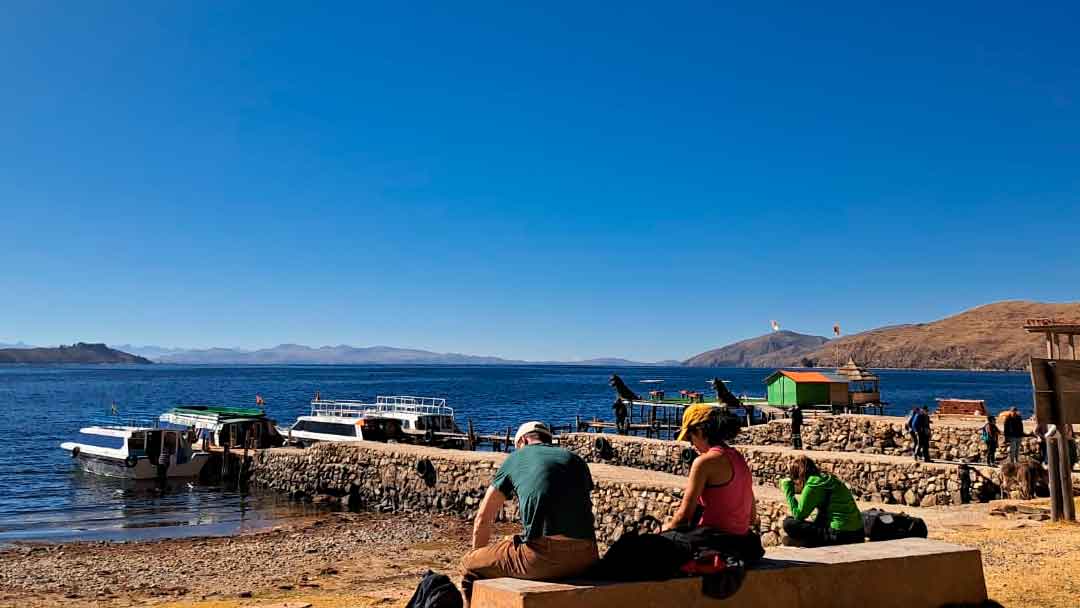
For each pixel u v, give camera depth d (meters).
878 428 31.92
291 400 108.81
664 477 21.69
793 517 9.41
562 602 5.55
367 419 41.72
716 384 43.16
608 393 136.12
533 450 6.23
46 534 23.47
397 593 13.90
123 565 18.09
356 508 29.77
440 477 27.92
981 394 132.75
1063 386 14.32
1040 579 9.20
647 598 5.80
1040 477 19.06
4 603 14.37
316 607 12.11
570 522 5.95
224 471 36.72
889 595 6.90
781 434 35.75
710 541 6.19
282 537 22.28
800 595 6.42
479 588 5.89
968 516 17.00
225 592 15.00
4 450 47.62
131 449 36.78
